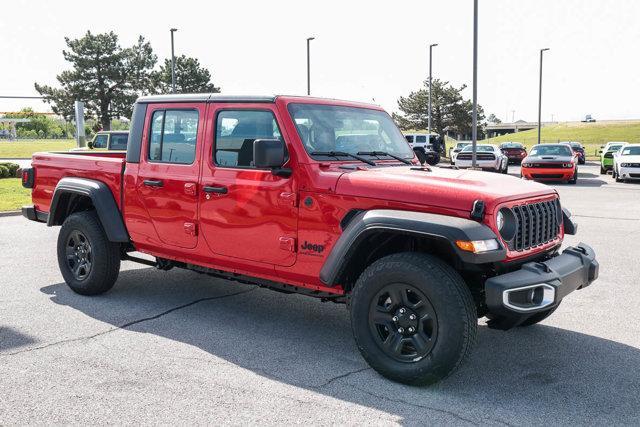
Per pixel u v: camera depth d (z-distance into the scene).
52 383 4.08
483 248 3.75
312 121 4.78
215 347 4.82
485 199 3.91
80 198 6.39
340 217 4.34
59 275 7.17
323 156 4.67
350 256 4.19
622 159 23.09
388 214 4.03
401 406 3.79
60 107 62.75
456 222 3.82
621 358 4.65
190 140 5.23
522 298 3.89
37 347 4.76
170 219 5.38
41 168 6.67
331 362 4.52
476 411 3.73
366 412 3.70
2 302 6.01
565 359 4.62
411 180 4.21
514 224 4.09
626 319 5.61
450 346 3.84
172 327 5.30
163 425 3.51
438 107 62.28
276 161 4.30
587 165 40.84
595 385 4.14
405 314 4.03
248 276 5.09
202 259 5.27
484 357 4.66
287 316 5.68
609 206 14.60
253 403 3.80
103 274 6.07
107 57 62.59
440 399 3.89
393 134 5.53
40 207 6.74
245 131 4.86
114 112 63.84
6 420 3.55
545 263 4.12
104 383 4.09
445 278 3.85
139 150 5.62
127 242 5.91
